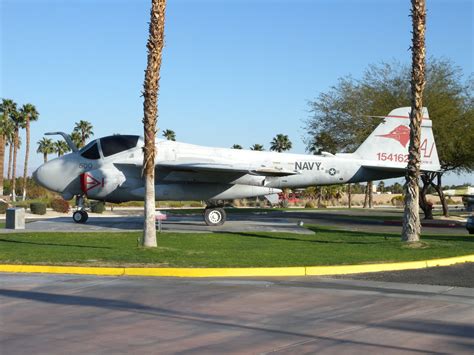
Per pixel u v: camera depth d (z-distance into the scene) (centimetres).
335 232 2270
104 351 634
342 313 837
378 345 663
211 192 2478
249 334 714
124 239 1852
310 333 719
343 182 2644
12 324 759
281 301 925
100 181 2359
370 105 4047
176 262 1307
